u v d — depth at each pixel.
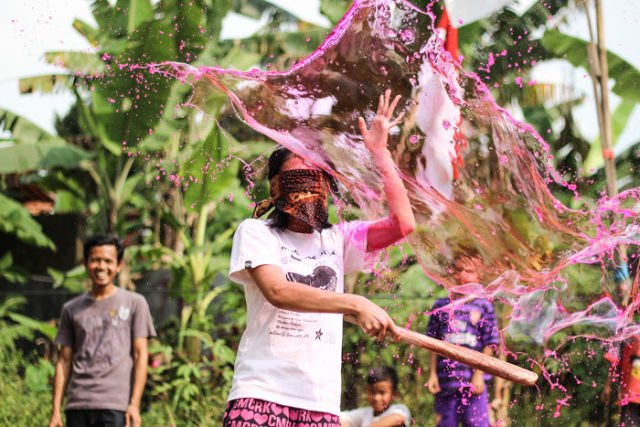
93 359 4.36
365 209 2.62
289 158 2.37
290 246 2.32
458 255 3.10
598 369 5.86
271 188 2.41
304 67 2.67
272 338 2.27
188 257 8.05
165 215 8.18
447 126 2.83
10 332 8.49
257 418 2.21
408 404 5.97
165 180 8.80
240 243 2.29
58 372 4.45
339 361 2.33
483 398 4.72
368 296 6.18
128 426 4.36
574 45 7.25
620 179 7.16
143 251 8.13
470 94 2.85
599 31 6.20
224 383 7.09
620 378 4.68
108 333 4.39
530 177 3.14
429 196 2.88
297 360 2.26
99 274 4.43
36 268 11.54
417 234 3.03
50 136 9.39
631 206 4.02
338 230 2.43
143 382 4.43
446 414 4.75
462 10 4.08
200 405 6.74
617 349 4.83
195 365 7.10
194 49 7.35
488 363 2.16
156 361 7.51
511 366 2.16
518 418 5.88
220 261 8.17
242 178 8.77
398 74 2.73
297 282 2.27
